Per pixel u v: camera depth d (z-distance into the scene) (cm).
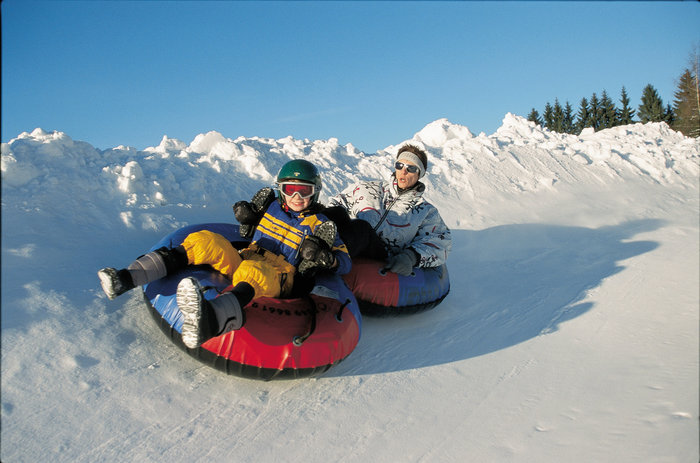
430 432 311
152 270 344
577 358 406
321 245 349
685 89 3675
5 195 458
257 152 773
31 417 282
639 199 1070
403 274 446
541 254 709
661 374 364
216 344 316
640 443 285
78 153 589
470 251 698
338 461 282
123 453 272
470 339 446
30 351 323
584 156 1275
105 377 323
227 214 620
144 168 628
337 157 934
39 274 391
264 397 331
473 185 939
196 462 273
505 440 302
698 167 1384
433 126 1204
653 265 652
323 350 331
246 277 323
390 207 470
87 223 480
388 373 378
